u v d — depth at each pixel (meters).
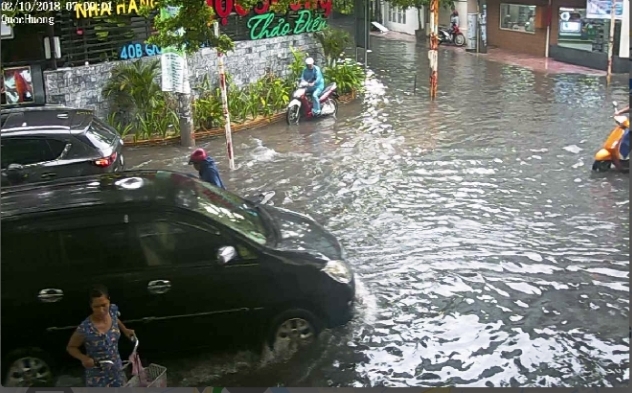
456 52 29.42
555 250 8.34
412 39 34.56
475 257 8.20
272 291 6.17
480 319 6.84
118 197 6.20
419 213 9.75
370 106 18.06
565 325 6.68
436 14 18.06
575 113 16.33
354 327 6.74
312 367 6.15
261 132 15.51
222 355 6.33
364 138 14.45
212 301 6.11
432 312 7.00
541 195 10.34
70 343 5.35
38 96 14.23
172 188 6.54
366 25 22.88
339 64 19.61
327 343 6.49
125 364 5.54
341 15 29.98
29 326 5.88
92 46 15.02
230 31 17.55
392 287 7.53
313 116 16.59
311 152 13.40
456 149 13.21
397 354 6.31
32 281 5.87
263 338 6.29
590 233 8.82
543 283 7.52
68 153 9.43
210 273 6.06
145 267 6.01
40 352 5.94
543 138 13.91
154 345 6.14
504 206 9.91
